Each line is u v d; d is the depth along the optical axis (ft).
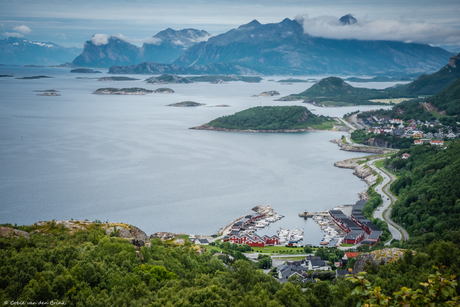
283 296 380.78
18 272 336.08
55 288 322.75
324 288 390.83
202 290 355.97
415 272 393.70
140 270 394.11
